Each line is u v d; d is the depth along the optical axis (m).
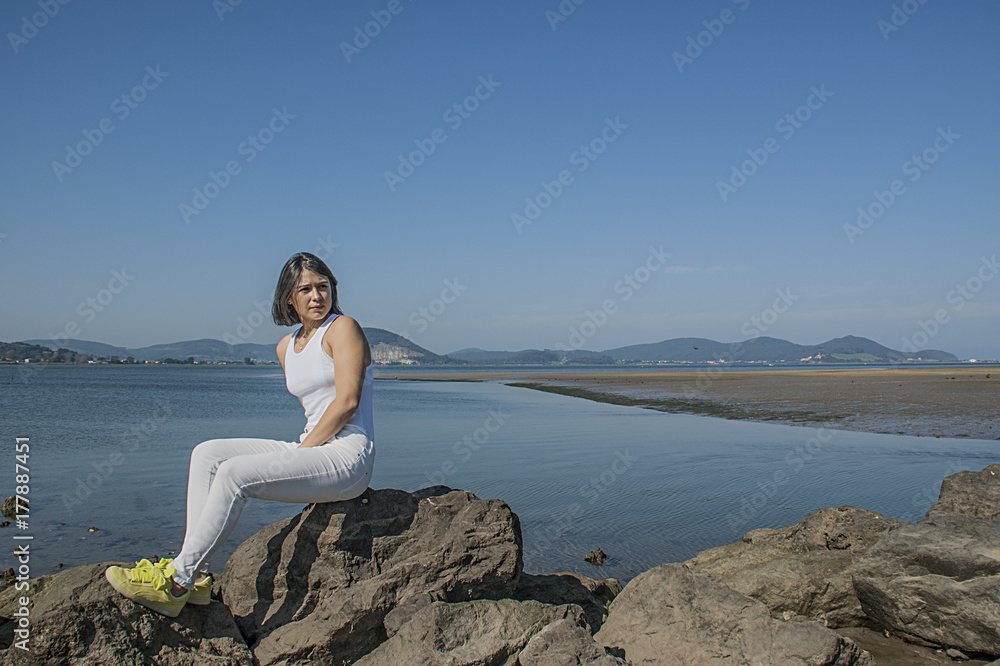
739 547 7.15
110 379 77.94
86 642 3.51
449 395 47.06
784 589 6.02
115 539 8.91
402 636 3.98
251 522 9.84
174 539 8.98
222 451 4.06
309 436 4.17
